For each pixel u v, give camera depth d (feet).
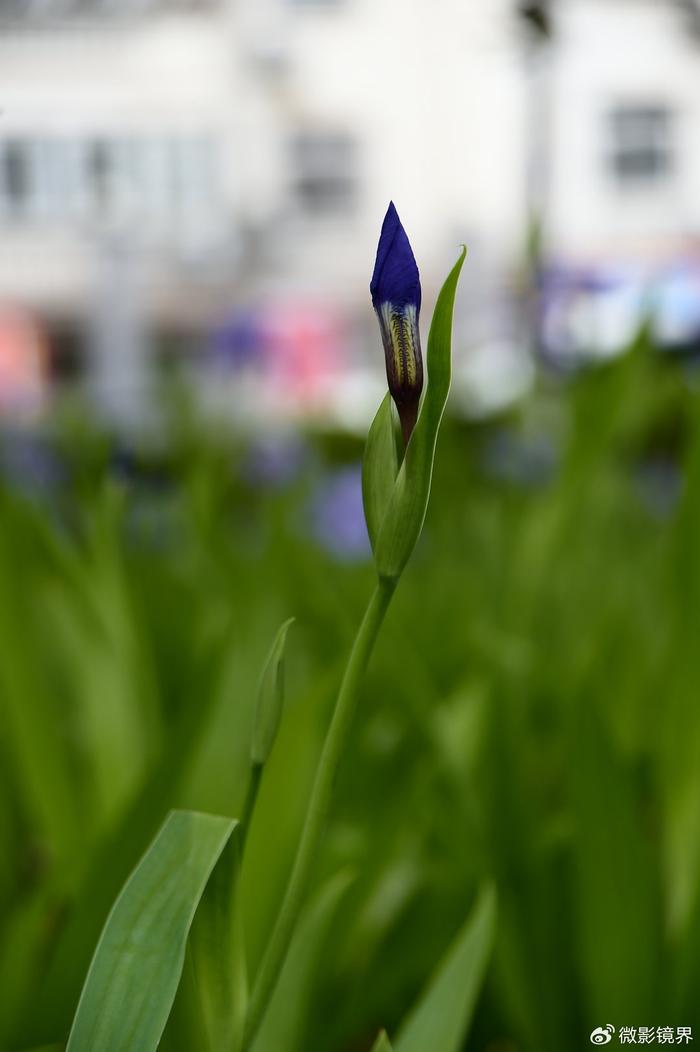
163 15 76.23
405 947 3.14
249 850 2.79
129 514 7.55
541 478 8.53
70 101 76.07
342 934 2.86
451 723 3.73
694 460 3.29
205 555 5.66
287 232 77.41
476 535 7.30
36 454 8.52
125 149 76.69
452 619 5.53
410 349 1.93
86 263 74.49
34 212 75.05
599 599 5.50
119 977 1.94
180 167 77.56
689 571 3.22
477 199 74.59
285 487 7.20
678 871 3.21
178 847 1.98
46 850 3.58
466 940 2.36
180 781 2.72
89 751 3.85
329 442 12.43
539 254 5.46
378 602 1.93
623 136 73.92
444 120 75.31
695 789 3.18
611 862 2.87
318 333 63.67
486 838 3.11
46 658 4.65
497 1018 3.28
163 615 5.50
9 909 3.29
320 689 2.97
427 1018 2.33
